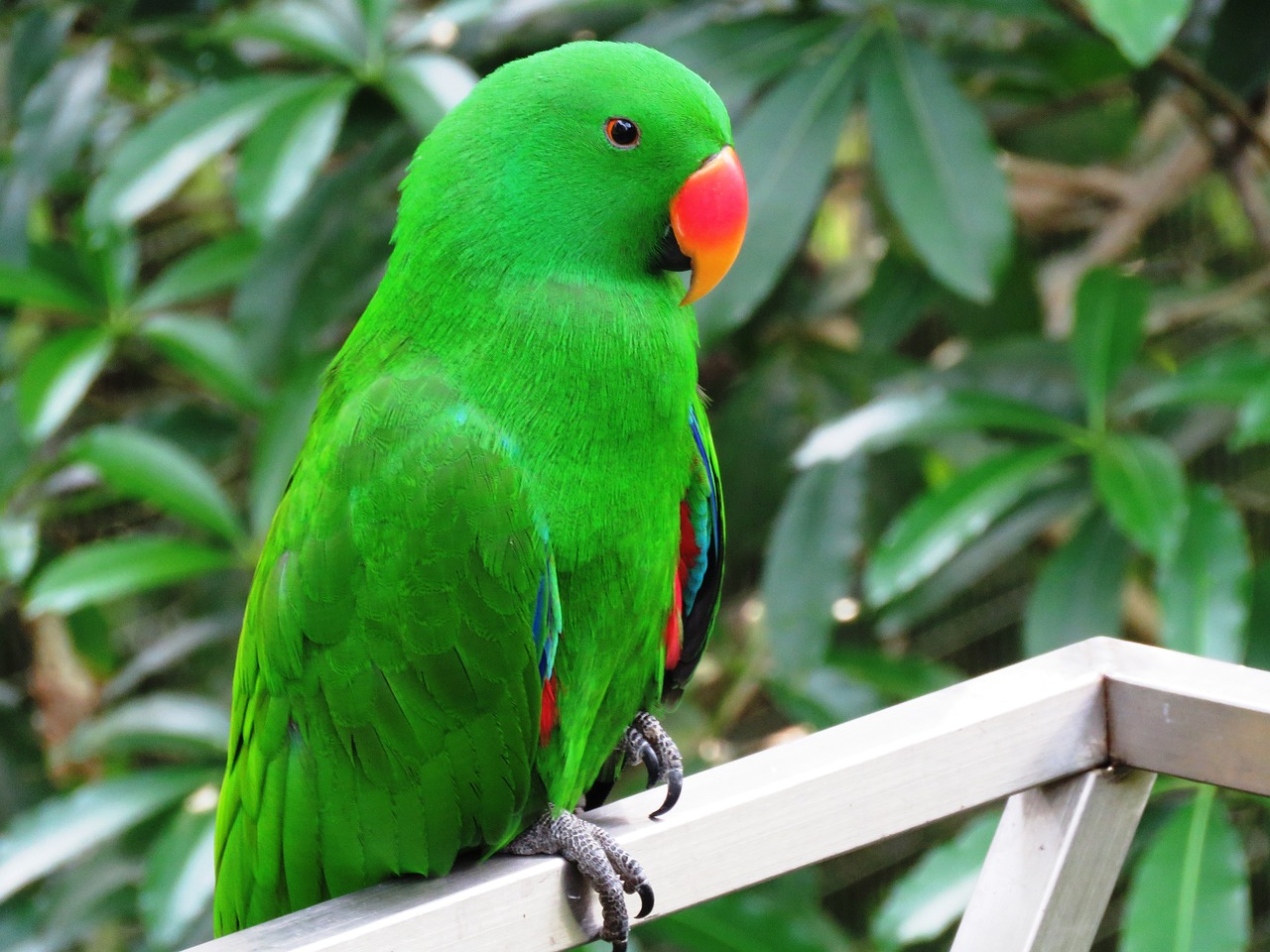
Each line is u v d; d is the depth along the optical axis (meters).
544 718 3.64
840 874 9.16
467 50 6.15
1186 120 7.56
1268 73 5.78
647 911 3.08
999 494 5.03
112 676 6.79
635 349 3.48
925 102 5.33
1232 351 5.25
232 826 3.88
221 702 6.73
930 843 8.95
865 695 6.04
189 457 5.77
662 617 3.83
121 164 5.23
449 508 3.43
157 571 5.52
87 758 6.15
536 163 3.48
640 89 3.49
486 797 3.59
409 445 3.45
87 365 5.68
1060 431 5.21
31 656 7.71
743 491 6.38
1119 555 5.38
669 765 3.98
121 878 5.98
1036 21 6.12
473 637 3.49
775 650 5.65
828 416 6.34
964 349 6.68
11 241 6.04
